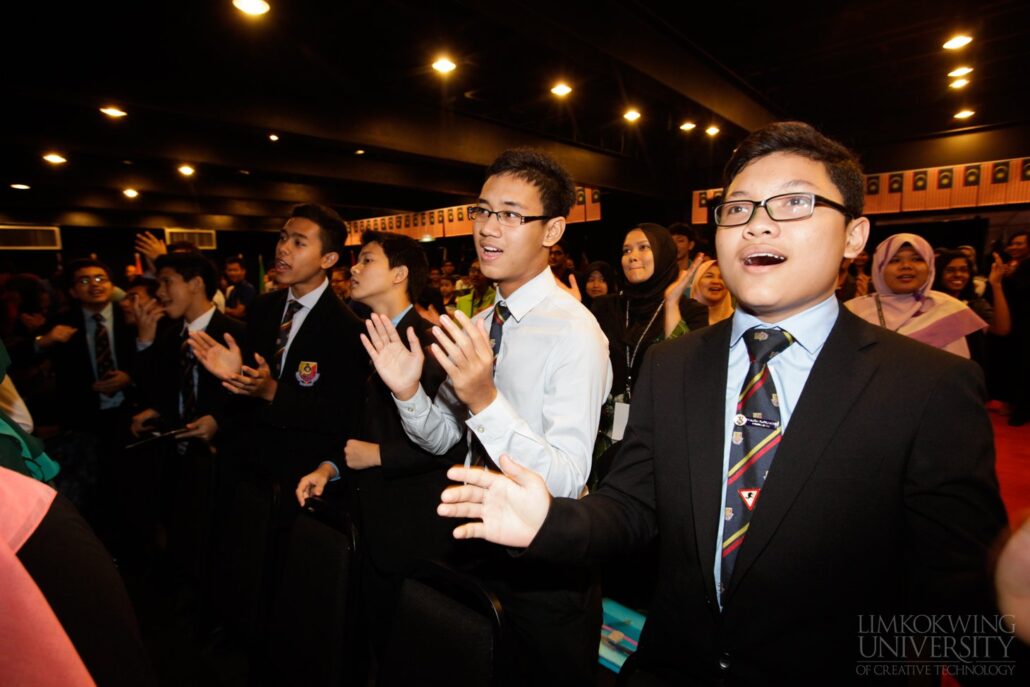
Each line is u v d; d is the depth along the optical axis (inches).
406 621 40.7
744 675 28.7
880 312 86.4
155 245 130.9
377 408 61.2
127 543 101.8
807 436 28.1
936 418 25.9
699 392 32.8
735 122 217.8
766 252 28.5
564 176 49.6
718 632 29.6
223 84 184.1
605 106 247.1
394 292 68.4
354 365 72.9
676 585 31.8
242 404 79.3
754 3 157.6
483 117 260.1
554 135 292.5
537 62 191.8
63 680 16.0
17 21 139.0
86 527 20.5
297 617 51.4
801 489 27.7
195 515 75.7
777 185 28.7
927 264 82.0
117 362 111.8
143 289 116.2
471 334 36.9
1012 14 163.3
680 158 371.6
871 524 26.8
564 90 214.2
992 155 265.1
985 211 353.4
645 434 36.1
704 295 104.0
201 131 259.9
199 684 68.1
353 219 587.2
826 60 199.5
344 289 220.4
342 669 46.8
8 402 51.3
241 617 61.2
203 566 71.6
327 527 51.6
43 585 17.8
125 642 19.0
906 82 227.3
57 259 431.8
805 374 30.3
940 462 25.3
